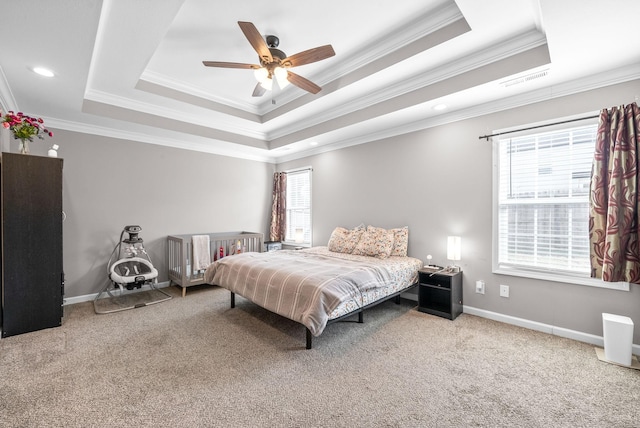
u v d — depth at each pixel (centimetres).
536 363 228
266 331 293
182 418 167
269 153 570
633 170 231
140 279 381
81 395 187
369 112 369
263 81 271
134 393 190
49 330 294
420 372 216
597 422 164
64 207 382
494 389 195
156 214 460
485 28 231
